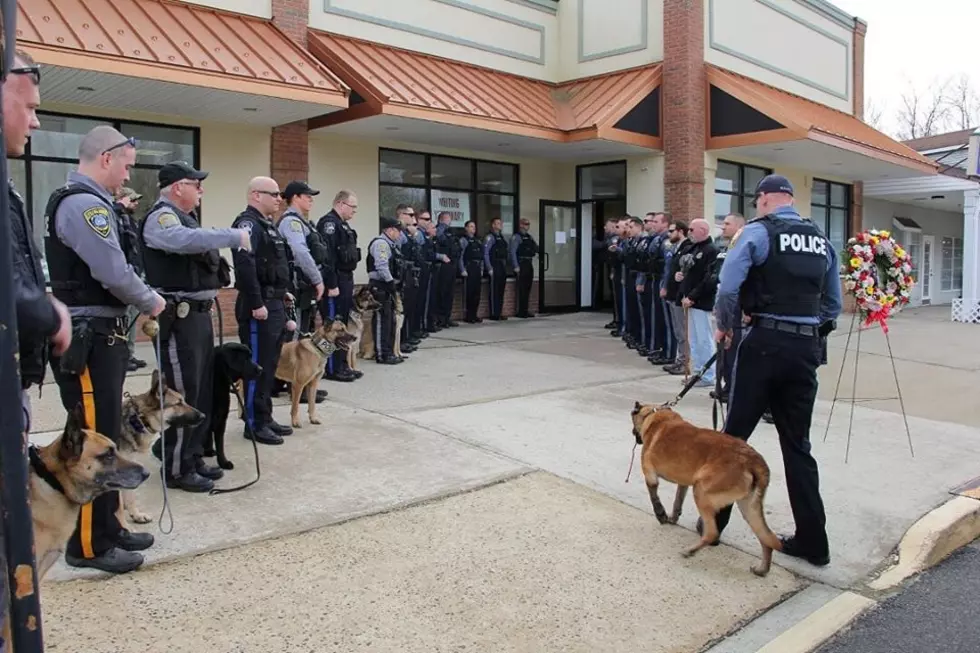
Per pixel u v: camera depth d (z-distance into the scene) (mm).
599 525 4641
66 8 9102
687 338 8969
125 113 10719
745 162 16641
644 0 15328
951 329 16109
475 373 9242
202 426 4977
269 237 5852
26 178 10039
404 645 3234
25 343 2074
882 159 16875
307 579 3770
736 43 16188
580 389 8477
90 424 3598
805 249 4242
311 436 6234
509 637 3352
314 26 12422
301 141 12391
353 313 8664
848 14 19859
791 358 4211
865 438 6875
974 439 6891
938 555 4602
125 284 3512
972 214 18125
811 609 3803
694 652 3344
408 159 14211
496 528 4516
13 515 1636
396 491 5027
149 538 4039
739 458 4039
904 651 3484
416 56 13688
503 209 15922
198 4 10867
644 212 15617
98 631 3201
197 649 3111
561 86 16031
